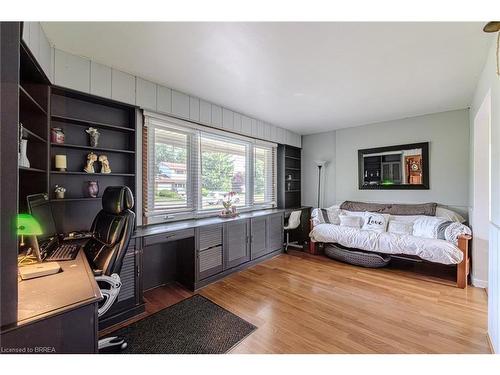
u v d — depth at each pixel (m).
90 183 2.30
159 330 1.94
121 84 2.42
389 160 4.23
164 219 2.94
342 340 1.81
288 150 5.23
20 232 1.36
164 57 2.16
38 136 1.82
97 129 2.40
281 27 1.72
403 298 2.52
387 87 2.81
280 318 2.12
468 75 2.50
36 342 0.87
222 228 3.12
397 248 3.23
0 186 0.83
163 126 2.88
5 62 0.86
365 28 1.73
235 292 2.68
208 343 1.77
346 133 4.80
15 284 0.85
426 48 2.00
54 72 1.99
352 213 4.32
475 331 1.92
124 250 1.59
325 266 3.57
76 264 1.43
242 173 4.13
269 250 3.98
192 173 3.27
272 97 3.15
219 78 2.59
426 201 3.88
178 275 2.97
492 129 1.75
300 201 5.47
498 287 1.48
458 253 2.82
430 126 3.84
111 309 2.02
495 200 1.63
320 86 2.79
